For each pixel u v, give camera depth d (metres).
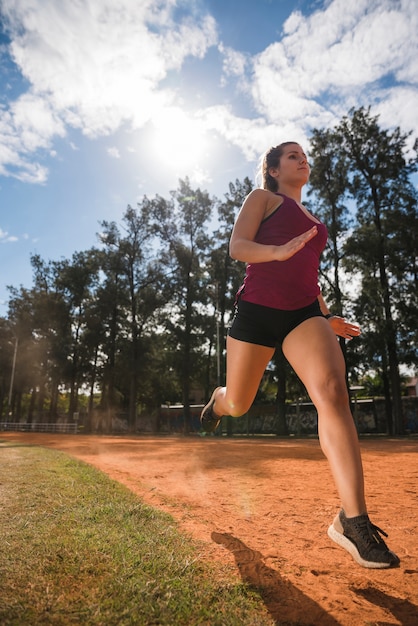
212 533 2.83
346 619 1.65
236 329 2.33
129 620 1.44
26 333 51.28
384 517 3.35
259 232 2.33
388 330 25.67
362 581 2.07
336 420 1.89
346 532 1.79
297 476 5.83
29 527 2.50
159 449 11.98
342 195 29.55
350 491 1.80
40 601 1.54
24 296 51.81
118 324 43.12
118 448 12.42
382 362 26.92
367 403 34.28
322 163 29.41
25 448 10.80
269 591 1.89
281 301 2.15
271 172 2.61
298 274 2.18
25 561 1.92
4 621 1.38
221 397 2.73
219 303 37.38
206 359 38.34
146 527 2.74
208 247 38.72
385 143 28.91
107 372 42.69
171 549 2.30
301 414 37.00
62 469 5.68
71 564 1.92
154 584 1.76
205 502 3.92
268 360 2.38
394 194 28.36
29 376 51.00
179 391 46.34
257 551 2.47
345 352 26.50
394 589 1.99
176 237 39.31
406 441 17.58
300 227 2.31
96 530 2.51
